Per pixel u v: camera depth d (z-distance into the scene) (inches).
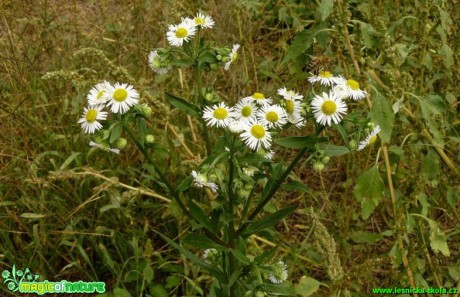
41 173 16.2
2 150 15.9
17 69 17.4
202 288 14.7
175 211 13.8
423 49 15.1
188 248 15.1
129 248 15.4
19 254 15.0
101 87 10.1
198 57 10.7
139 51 18.5
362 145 9.8
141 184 15.3
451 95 16.0
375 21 14.8
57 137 16.3
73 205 15.5
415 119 14.5
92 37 19.2
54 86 17.9
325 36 15.3
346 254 15.2
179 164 15.0
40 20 18.8
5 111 16.3
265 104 10.3
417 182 14.0
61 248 15.4
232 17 20.3
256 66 19.9
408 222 13.1
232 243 10.9
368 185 12.9
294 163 10.2
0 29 20.0
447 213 15.3
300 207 17.2
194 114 10.7
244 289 10.9
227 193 10.7
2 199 15.2
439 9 14.1
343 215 16.0
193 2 20.3
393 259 12.7
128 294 13.8
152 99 13.2
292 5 19.9
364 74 13.8
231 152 9.9
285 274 11.2
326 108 9.5
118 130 9.7
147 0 19.8
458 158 15.8
